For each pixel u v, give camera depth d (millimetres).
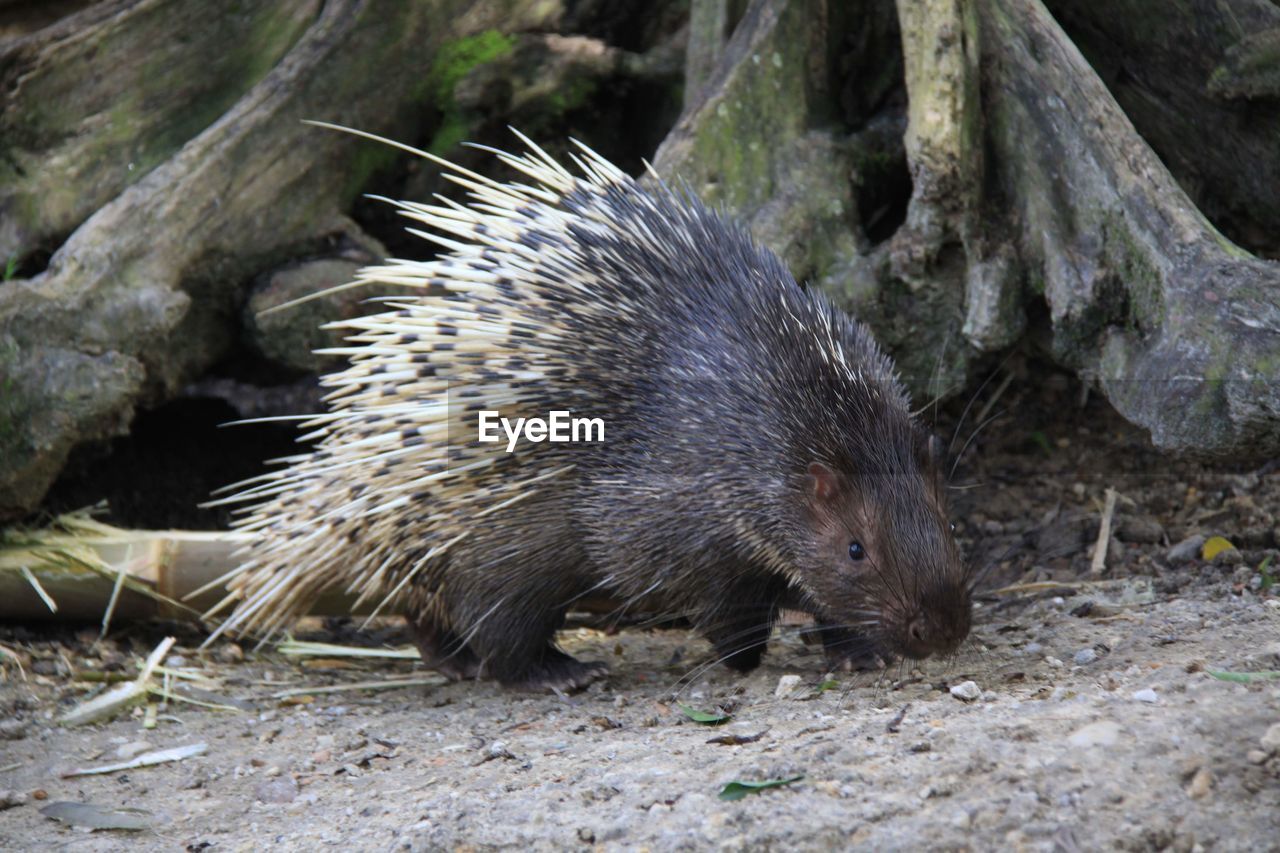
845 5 6230
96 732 4738
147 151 6691
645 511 4352
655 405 4336
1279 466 6074
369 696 5125
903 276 5551
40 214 6492
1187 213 4977
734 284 4457
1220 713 3236
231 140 6238
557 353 4414
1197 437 4637
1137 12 5898
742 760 3527
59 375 5668
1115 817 2900
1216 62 5777
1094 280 5102
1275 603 4359
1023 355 6957
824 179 5871
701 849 3051
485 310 4516
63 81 6535
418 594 4996
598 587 4707
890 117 6191
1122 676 3799
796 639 5309
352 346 6348
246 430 7500
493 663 4867
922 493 4090
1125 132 5230
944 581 3961
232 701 5039
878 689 4227
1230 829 2805
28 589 5590
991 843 2896
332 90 6465
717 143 5883
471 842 3273
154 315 5902
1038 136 5402
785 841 3020
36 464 5609
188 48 6742
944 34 5305
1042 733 3324
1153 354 4855
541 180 4895
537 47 6832
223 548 5605
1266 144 5812
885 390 4320
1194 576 5004
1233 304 4637
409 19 6633
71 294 5789
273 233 6328
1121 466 6348
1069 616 4719
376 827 3508
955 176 5355
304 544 4957
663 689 4738
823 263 5754
